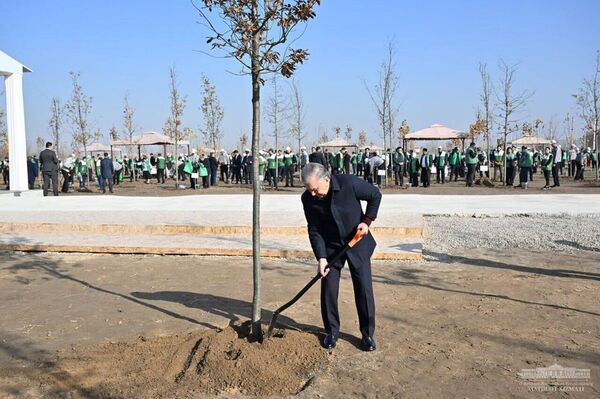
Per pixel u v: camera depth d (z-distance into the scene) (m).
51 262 8.77
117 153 47.97
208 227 10.84
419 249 8.97
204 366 4.36
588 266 7.99
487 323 5.43
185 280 7.46
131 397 3.92
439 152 28.77
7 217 12.75
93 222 11.66
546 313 5.74
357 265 4.69
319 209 4.68
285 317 5.66
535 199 16.94
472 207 14.41
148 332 5.29
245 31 4.61
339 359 4.53
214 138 34.09
